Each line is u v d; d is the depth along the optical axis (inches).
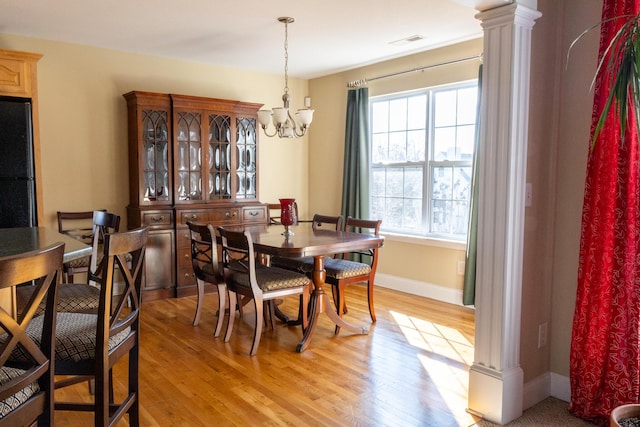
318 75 230.1
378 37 165.9
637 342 83.3
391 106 204.7
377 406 98.3
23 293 88.0
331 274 146.6
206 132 190.7
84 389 107.3
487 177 91.6
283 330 147.8
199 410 96.1
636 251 82.7
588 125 95.8
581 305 91.1
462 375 113.8
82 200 179.3
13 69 147.6
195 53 188.5
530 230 95.4
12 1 130.0
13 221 149.5
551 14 95.8
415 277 193.9
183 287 186.5
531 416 94.2
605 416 87.9
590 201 88.9
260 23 149.7
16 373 54.4
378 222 150.7
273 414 94.7
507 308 90.4
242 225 199.9
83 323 70.2
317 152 236.8
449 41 171.9
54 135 172.2
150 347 132.0
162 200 183.6
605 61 84.8
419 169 194.4
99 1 129.8
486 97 91.0
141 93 174.6
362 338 139.7
